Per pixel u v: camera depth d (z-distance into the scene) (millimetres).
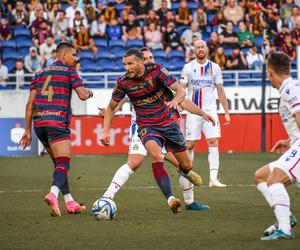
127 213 21203
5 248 15992
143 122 20031
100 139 20562
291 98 16281
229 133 46031
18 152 44719
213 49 51094
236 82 47438
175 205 19328
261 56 51969
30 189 28141
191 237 17141
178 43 53500
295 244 15922
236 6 55031
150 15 54031
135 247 15961
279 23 55375
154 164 19672
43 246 16188
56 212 20266
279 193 16344
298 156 16391
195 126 27406
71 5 55031
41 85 20875
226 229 18234
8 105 46625
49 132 20719
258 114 46188
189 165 20750
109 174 33656
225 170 34844
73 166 37625
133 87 19812
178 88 19500
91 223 19359
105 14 54875
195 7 56312
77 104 46469
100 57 53281
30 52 50938
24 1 55625
